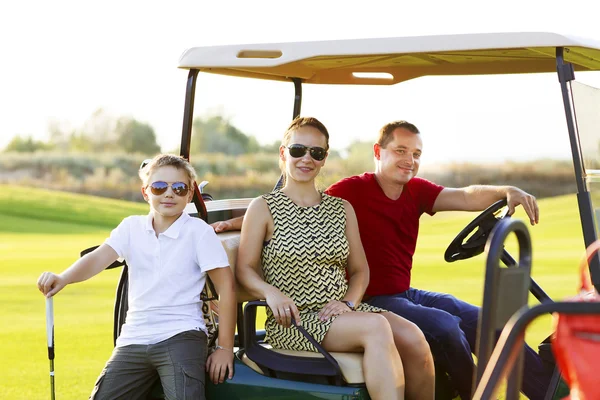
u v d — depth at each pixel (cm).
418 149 377
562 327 194
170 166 336
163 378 324
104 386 334
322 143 341
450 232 1820
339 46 316
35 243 1798
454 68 389
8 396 605
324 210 344
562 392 288
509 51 314
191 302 334
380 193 380
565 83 288
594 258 278
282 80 415
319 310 332
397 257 379
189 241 336
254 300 351
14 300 1105
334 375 305
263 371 322
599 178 314
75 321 950
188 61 340
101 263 339
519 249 235
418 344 321
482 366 212
